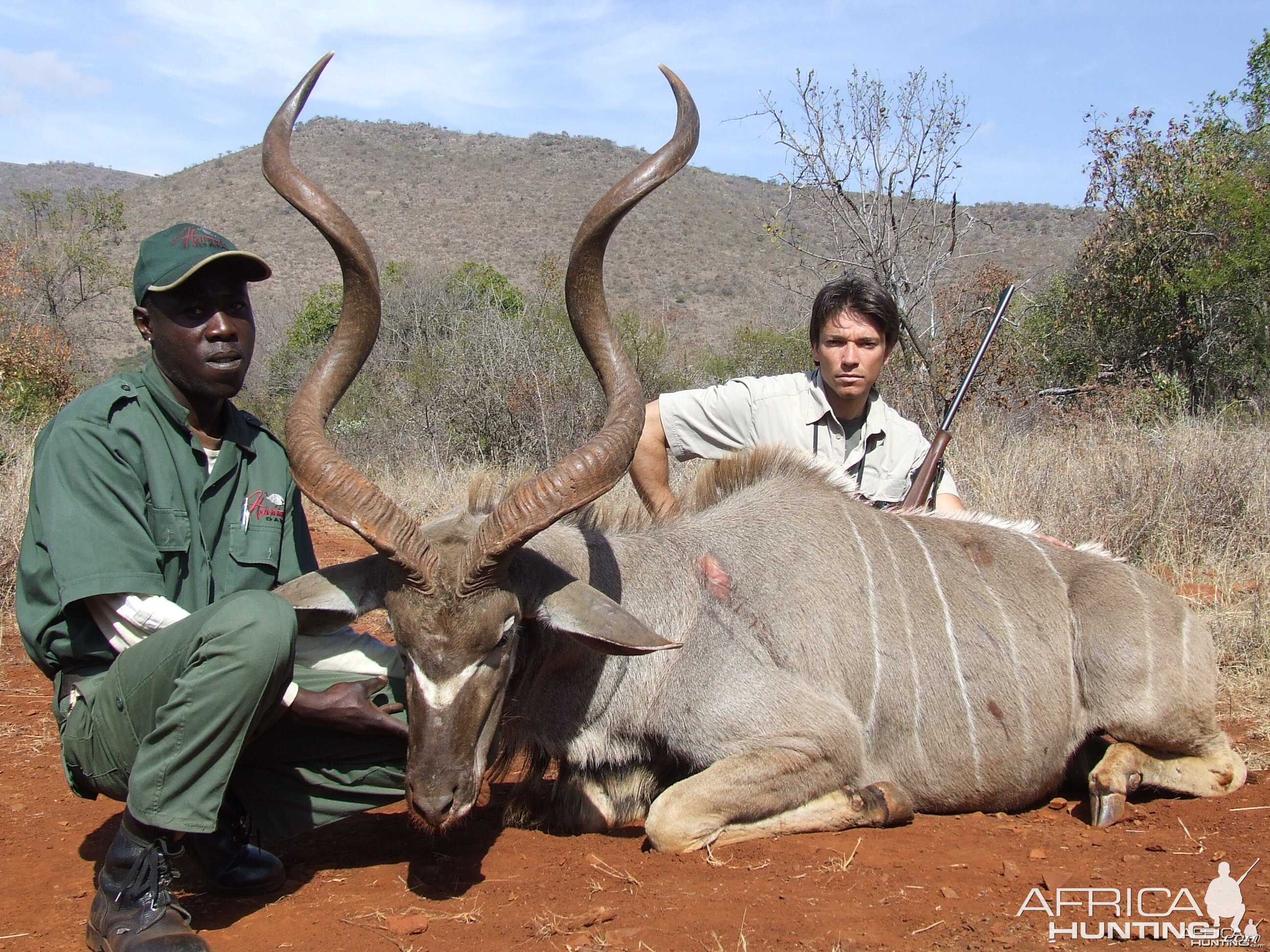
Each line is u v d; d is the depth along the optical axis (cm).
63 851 337
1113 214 1470
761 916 281
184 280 296
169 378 308
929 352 1088
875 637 378
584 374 1238
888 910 286
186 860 329
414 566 291
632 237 5709
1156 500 738
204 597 312
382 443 1240
